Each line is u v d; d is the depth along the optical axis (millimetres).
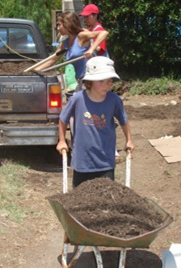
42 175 7707
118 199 4598
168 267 4734
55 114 7758
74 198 4652
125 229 4277
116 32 14633
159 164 8055
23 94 7684
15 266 5027
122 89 14227
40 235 5703
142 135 9797
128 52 14828
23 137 7527
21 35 8789
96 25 8141
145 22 14586
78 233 4207
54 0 21094
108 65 4836
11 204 6301
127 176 4910
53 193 6957
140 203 4621
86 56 7027
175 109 11852
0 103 7664
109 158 4977
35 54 8852
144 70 15320
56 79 7750
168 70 15344
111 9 14562
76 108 4930
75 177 5062
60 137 5055
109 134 4941
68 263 5152
